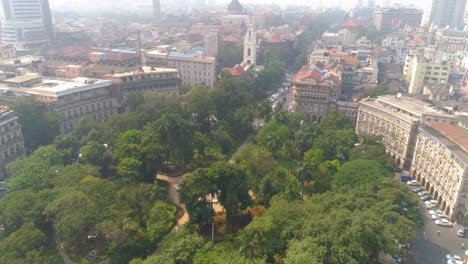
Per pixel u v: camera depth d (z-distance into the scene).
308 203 111.06
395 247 86.50
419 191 148.00
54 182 124.38
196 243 95.00
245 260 85.56
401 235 90.38
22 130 170.75
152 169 143.38
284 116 180.50
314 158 146.38
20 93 193.38
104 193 117.56
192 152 165.00
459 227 124.69
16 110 169.75
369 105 189.00
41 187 123.62
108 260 106.06
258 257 93.38
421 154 153.62
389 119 175.62
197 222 115.56
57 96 185.50
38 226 108.94
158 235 108.81
